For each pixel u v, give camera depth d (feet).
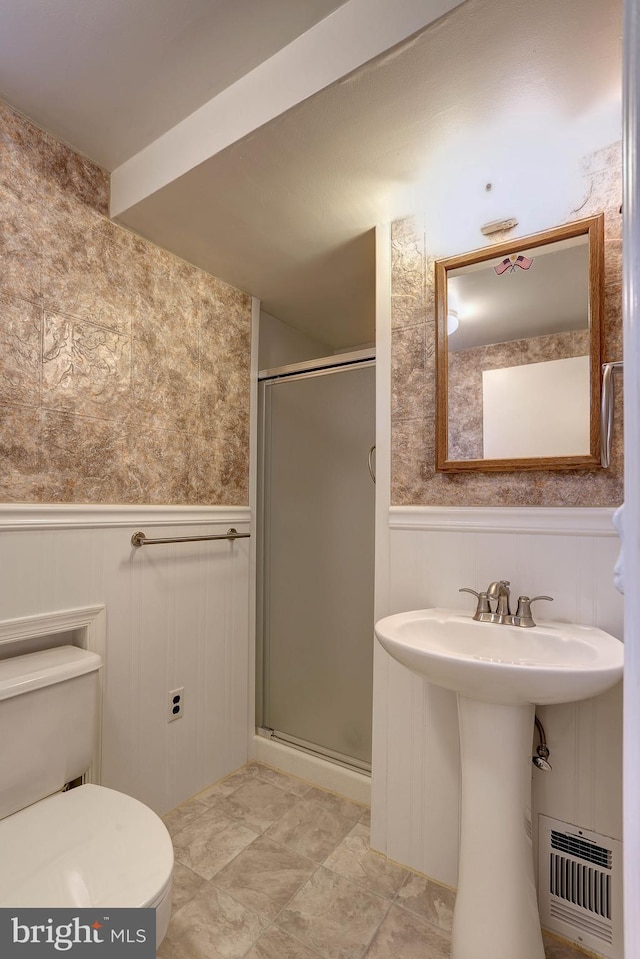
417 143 4.38
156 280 5.95
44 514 4.72
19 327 4.58
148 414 5.82
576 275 4.44
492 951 3.74
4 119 4.52
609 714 4.21
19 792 3.94
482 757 3.95
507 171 4.79
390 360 5.45
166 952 4.11
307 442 7.16
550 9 3.22
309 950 4.15
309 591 7.04
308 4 3.67
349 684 6.59
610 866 4.15
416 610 4.99
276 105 4.06
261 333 8.13
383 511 5.43
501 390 4.76
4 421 4.47
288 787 6.56
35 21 3.72
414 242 5.32
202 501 6.54
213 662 6.62
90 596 5.12
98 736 5.16
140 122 4.75
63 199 4.98
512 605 4.66
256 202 5.16
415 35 3.42
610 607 4.24
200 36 3.88
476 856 3.93
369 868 5.08
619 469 4.26
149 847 3.37
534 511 4.59
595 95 3.89
